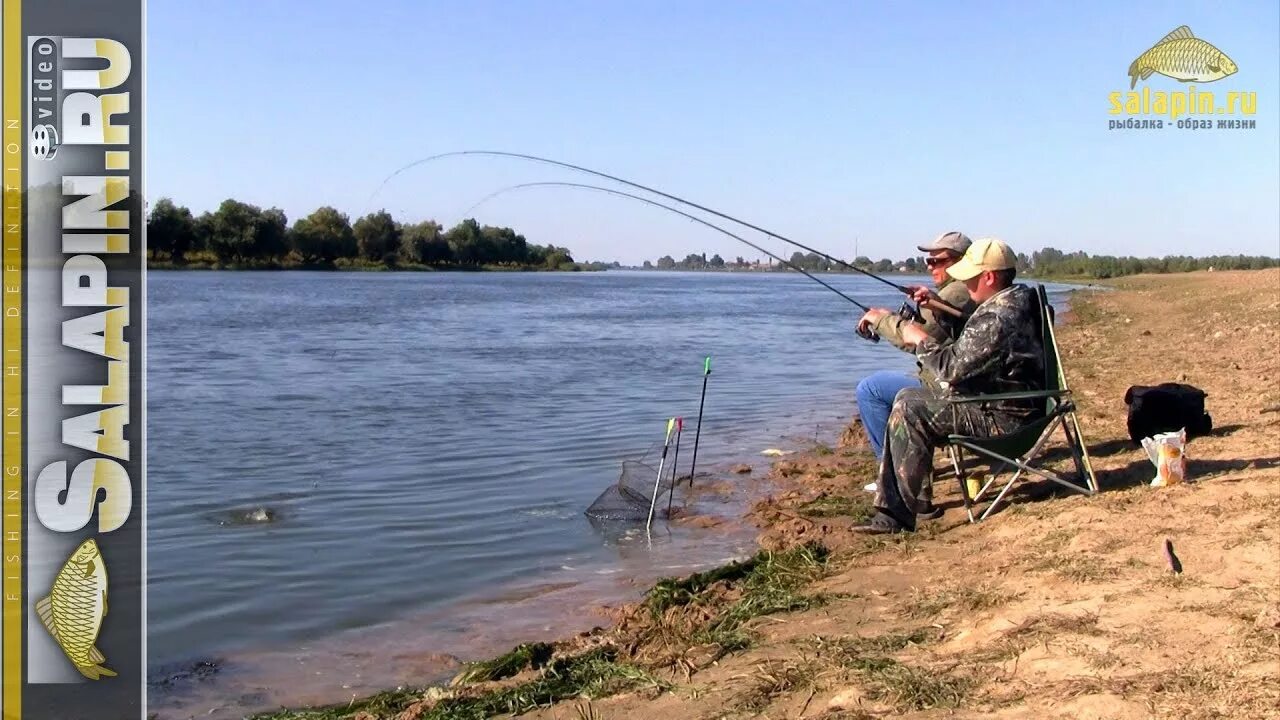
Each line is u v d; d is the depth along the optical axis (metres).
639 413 12.36
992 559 5.38
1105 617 4.20
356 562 6.38
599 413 12.30
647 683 4.26
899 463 6.24
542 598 5.82
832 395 14.34
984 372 6.07
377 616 5.52
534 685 4.36
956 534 6.04
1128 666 3.71
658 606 5.41
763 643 4.56
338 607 5.64
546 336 24.86
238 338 22.16
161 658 4.98
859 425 11.22
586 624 5.43
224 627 5.34
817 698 3.88
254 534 6.91
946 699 3.68
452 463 9.23
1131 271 78.19
